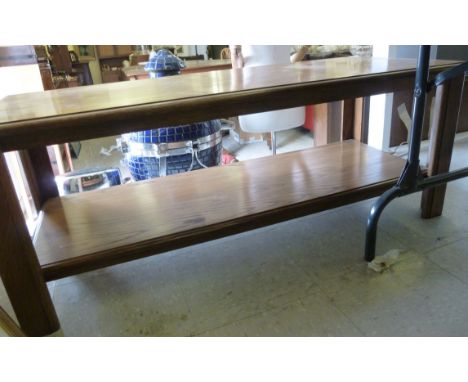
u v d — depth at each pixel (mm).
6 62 1543
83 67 3838
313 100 883
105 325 878
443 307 846
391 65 1105
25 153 1081
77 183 1482
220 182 1221
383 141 1934
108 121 709
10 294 768
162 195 1156
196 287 993
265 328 832
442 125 1074
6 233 726
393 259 1021
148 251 899
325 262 1048
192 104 761
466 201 1312
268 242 1172
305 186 1136
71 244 908
